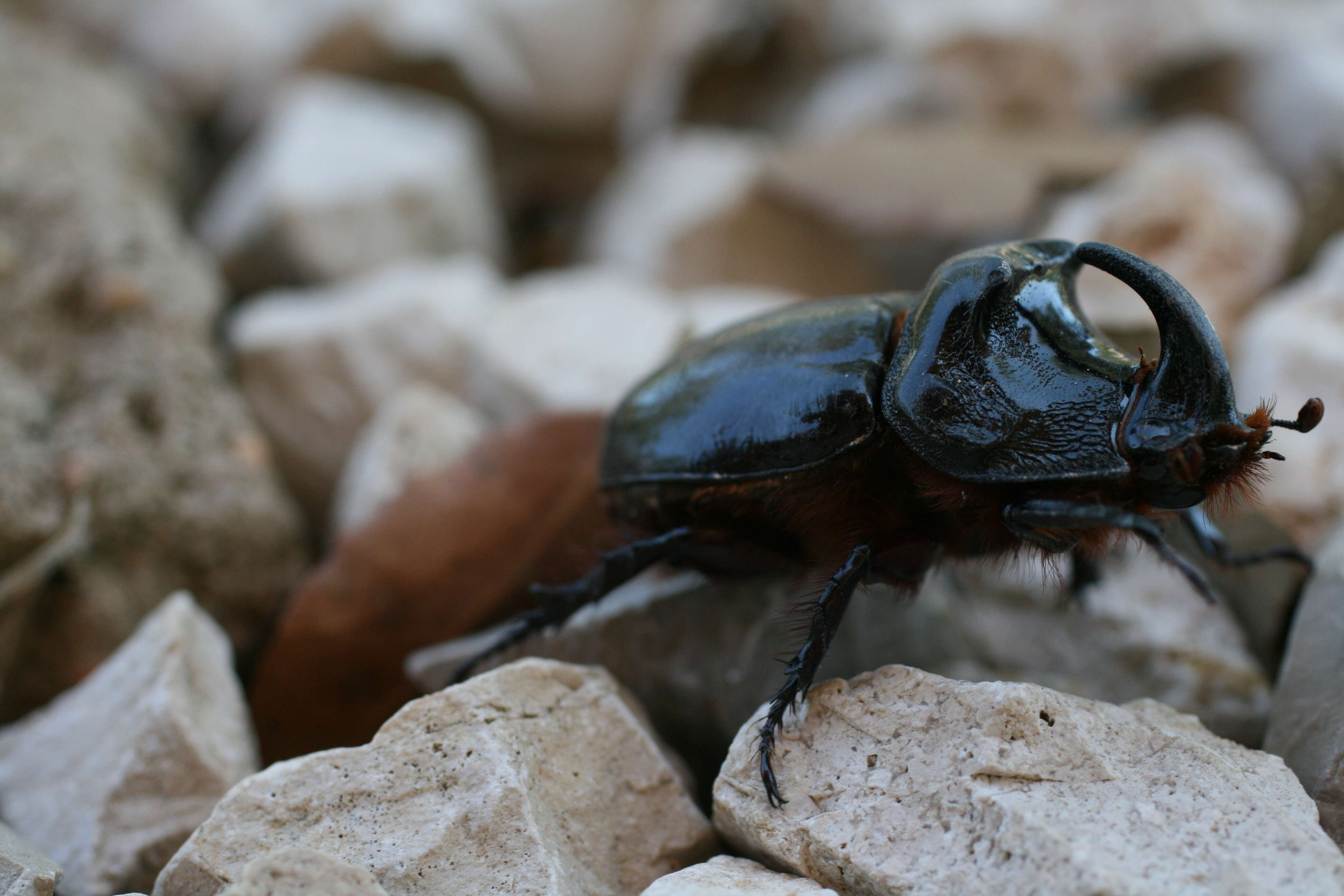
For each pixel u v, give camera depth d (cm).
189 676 14
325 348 19
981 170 24
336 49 30
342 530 17
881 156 25
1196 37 30
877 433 13
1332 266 18
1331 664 13
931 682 13
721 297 22
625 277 26
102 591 16
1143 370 13
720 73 34
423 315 20
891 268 26
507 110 32
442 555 15
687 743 15
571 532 15
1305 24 32
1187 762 13
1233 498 13
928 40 29
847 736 13
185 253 19
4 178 18
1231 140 27
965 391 13
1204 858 12
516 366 18
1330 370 16
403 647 15
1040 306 13
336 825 13
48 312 17
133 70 31
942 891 12
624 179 31
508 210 33
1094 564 14
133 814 14
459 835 13
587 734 13
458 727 13
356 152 25
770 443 14
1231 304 19
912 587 14
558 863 13
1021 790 12
